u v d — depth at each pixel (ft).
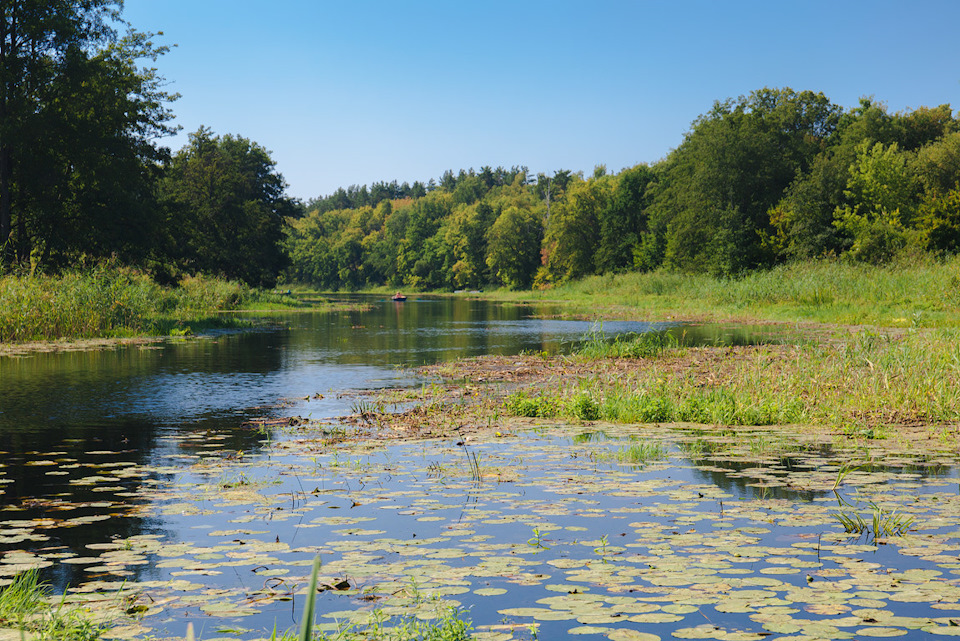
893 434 32.55
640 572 15.39
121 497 22.04
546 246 340.39
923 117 241.35
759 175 205.16
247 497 22.04
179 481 24.13
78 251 131.23
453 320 135.44
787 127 239.71
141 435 32.42
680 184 226.99
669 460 27.30
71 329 85.35
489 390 47.09
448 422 36.11
